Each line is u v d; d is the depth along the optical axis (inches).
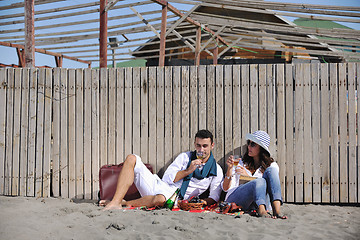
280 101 191.8
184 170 177.3
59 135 205.3
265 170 161.2
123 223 133.6
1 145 207.6
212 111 197.3
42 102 206.4
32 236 113.9
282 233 124.8
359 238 120.8
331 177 186.9
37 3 387.2
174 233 121.4
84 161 203.5
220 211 161.2
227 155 195.3
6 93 209.2
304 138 189.2
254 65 194.4
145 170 174.2
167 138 200.1
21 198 195.3
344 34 376.8
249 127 194.7
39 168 204.7
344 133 186.7
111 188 183.9
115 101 204.4
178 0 353.7
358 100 185.6
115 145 203.5
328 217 154.5
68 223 133.0
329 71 189.2
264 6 301.4
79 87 206.2
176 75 200.5
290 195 189.0
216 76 197.5
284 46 578.9
